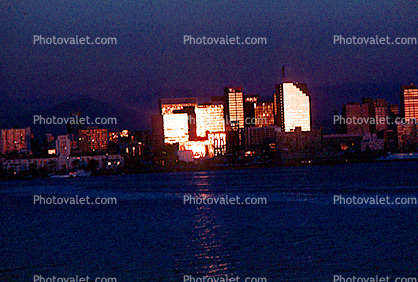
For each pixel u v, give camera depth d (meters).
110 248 118.69
